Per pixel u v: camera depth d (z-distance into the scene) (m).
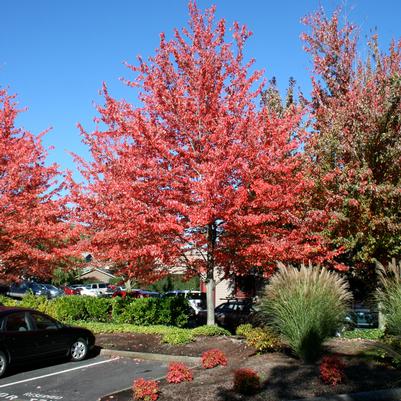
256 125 13.31
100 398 8.41
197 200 12.62
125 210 12.68
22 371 11.28
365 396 6.98
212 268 14.75
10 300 19.77
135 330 15.43
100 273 52.44
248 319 17.22
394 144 13.74
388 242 13.44
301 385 7.81
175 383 8.78
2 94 18.58
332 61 17.25
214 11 14.21
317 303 9.35
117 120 13.22
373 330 13.80
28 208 17.14
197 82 13.60
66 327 12.30
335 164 14.94
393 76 14.07
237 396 7.61
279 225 14.52
